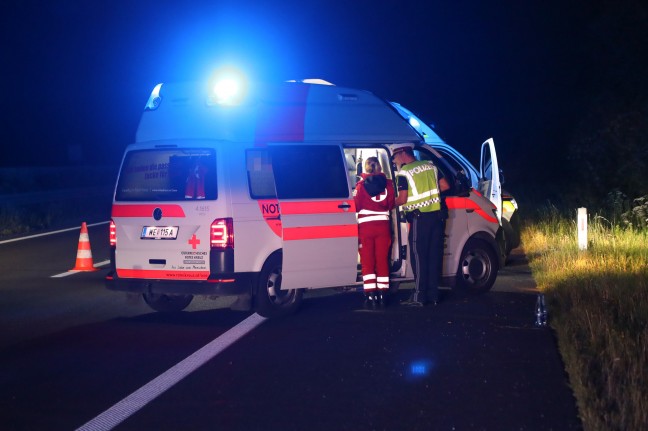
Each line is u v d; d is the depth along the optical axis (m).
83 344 8.27
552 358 7.44
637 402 5.67
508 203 13.54
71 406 6.26
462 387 6.59
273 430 5.67
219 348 8.00
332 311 9.76
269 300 9.25
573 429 5.59
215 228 8.85
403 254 10.29
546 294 10.38
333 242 9.58
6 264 14.29
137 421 5.89
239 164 9.02
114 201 9.45
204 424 5.81
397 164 10.13
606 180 20.70
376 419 5.86
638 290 9.56
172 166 9.16
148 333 8.75
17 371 7.27
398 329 8.73
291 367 7.28
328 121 9.75
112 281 9.41
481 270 10.75
